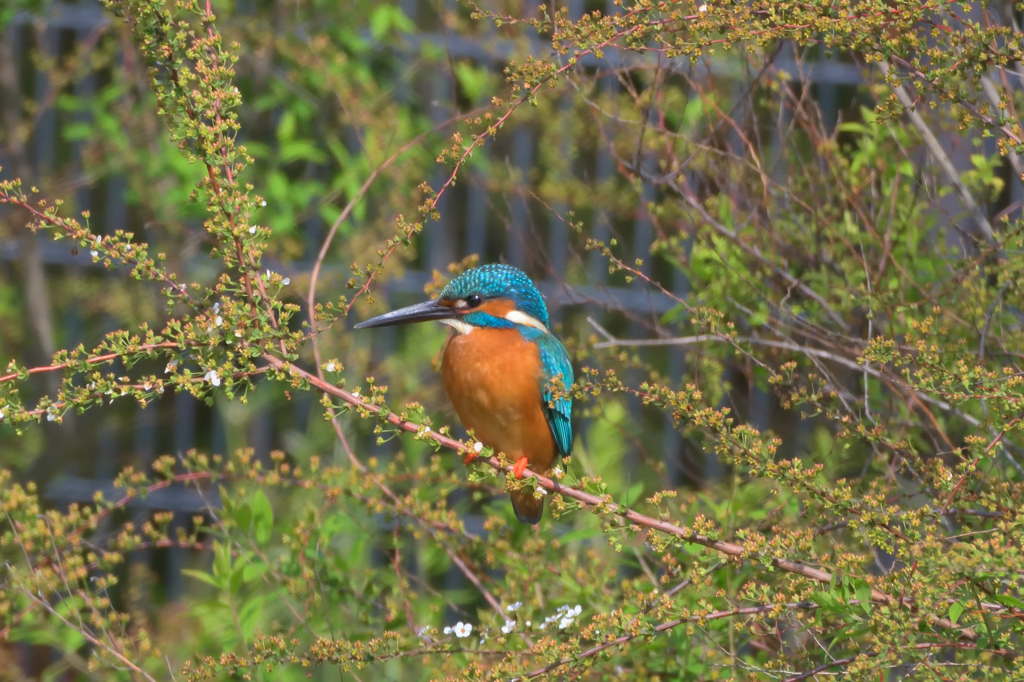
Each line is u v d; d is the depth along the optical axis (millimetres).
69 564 8234
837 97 13906
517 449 8633
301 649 9328
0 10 13914
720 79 11289
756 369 10008
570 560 9125
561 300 10805
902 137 10062
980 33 6879
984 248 8891
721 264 10039
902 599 6062
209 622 9234
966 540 7250
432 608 9109
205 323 6531
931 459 7938
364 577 9953
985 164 9477
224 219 6660
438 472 9148
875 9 6902
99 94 15000
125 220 16328
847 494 6582
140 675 8117
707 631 7832
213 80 6691
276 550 10547
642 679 8180
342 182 12930
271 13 14164
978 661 6094
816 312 9867
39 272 15391
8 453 14992
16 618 8297
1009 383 6332
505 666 6609
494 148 14414
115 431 15836
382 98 13789
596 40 7230
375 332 15109
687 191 9922
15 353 16312
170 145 13352
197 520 9133
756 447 6801
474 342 8531
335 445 13031
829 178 10062
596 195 12398
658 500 6703
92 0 16109
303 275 13328
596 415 9578
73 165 15703
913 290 9812
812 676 6949
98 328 16312
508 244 15656
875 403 9758
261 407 15289
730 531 8172
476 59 15086
